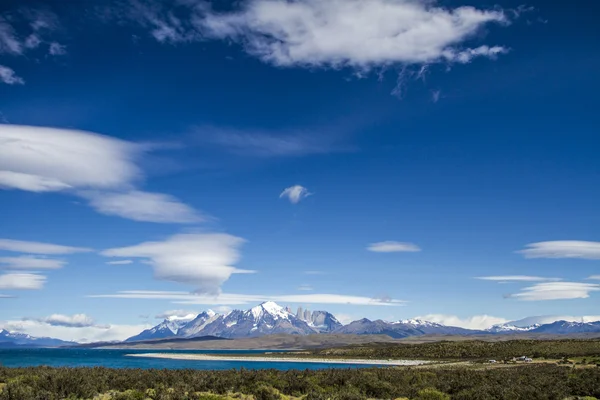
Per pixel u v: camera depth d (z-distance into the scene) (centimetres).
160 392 4228
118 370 6419
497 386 5078
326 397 4347
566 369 8050
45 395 3728
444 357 16700
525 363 10669
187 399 3997
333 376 5844
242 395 4612
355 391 4803
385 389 4909
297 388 5091
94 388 4319
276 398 4453
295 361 19525
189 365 16138
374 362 16950
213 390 4819
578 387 5188
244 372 6275
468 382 5459
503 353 15125
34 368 6094
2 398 3638
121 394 4047
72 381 4316
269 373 6203
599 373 6625
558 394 4697
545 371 7512
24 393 3725
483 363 11625
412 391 4941
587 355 11856
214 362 19088
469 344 18812
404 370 7825
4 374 5228
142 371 6347
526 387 4953
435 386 5450
